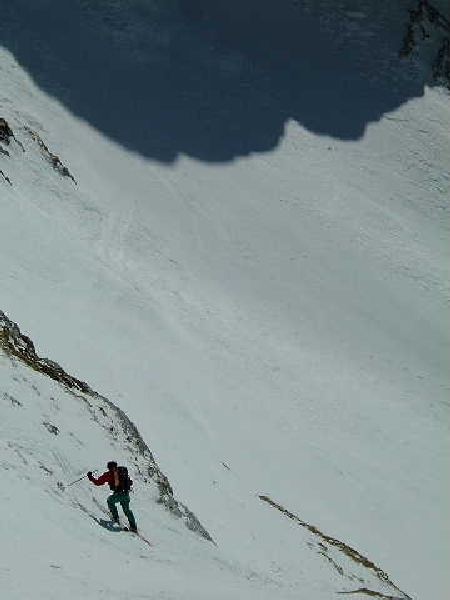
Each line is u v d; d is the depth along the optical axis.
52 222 51.44
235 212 68.56
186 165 72.06
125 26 84.19
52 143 67.06
